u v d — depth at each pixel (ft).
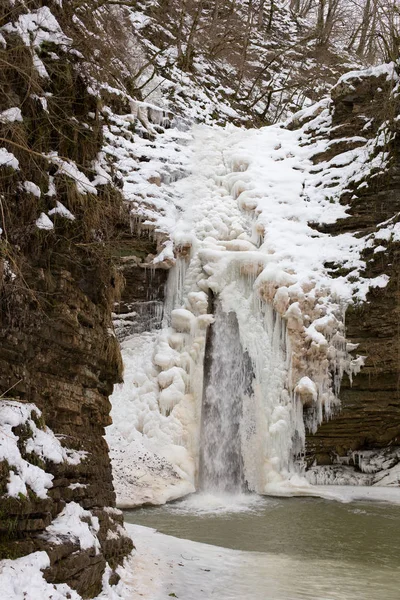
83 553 17.72
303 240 57.00
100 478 23.34
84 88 23.88
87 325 23.07
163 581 23.77
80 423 22.76
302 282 53.16
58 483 18.94
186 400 51.98
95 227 23.66
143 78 78.54
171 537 32.76
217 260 56.24
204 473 50.42
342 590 25.35
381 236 53.67
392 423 51.55
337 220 57.47
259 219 59.06
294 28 110.83
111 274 25.02
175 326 55.16
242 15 106.63
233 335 54.34
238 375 53.01
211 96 85.97
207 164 65.67
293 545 33.58
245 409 51.75
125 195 56.75
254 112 91.45
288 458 50.39
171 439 49.67
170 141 67.21
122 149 61.36
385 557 31.53
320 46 99.25
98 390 24.90
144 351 54.65
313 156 63.77
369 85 61.82
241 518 40.09
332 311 52.60
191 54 88.74
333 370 51.83
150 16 90.48
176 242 57.11
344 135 62.59
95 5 33.01
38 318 19.49
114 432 49.01
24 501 16.12
